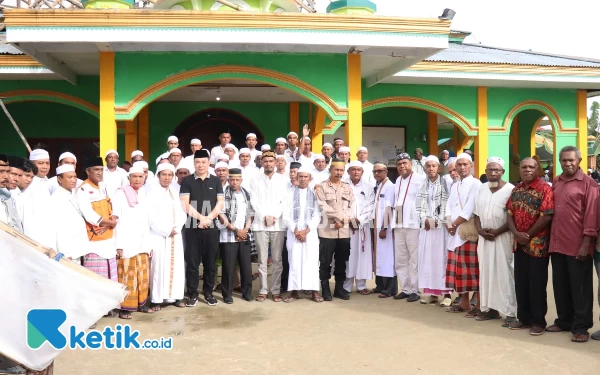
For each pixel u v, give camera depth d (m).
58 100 11.74
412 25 9.20
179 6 11.16
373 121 15.30
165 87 9.37
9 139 13.54
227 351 5.02
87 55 9.85
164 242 6.65
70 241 5.73
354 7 10.73
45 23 8.41
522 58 13.30
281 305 6.95
